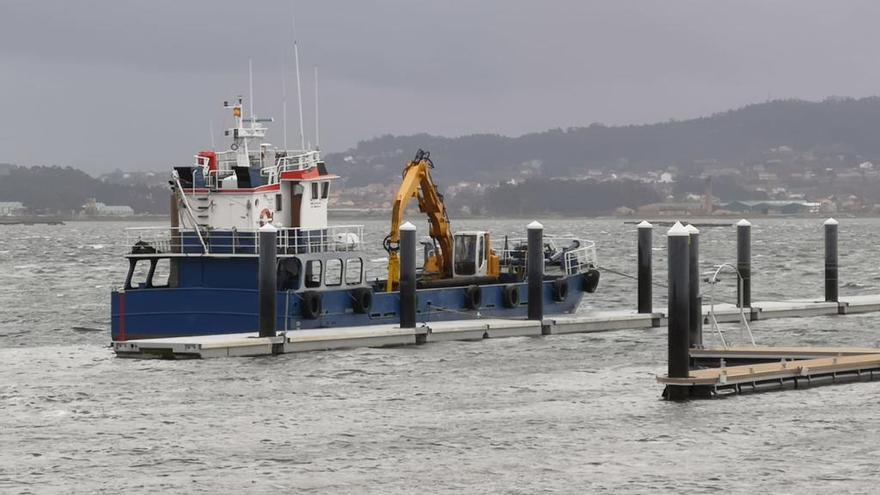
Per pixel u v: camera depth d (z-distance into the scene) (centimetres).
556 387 7800
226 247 9706
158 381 8056
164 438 6344
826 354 7919
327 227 10138
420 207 11156
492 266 11425
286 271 9644
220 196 9806
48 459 5916
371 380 8094
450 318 10612
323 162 10425
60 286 17888
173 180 9906
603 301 14862
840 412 6731
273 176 10019
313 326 9656
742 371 7306
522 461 5828
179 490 5403
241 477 5591
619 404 7112
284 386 7869
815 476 5512
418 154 11000
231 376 8206
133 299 9581
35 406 7256
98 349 9981
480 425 6600
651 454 5922
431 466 5753
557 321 10469
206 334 9469
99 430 6544
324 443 6212
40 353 9681
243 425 6656
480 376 8256
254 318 9388
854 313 12012
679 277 7025
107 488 5434
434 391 7694
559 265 11950
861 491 5291
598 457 5884
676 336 7075
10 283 18600
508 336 10219
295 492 5362
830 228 12088
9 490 5406
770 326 11025
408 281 9731
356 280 10175
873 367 7681
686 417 6669
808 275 19612
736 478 5503
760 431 6331
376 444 6184
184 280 9762
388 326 9900
